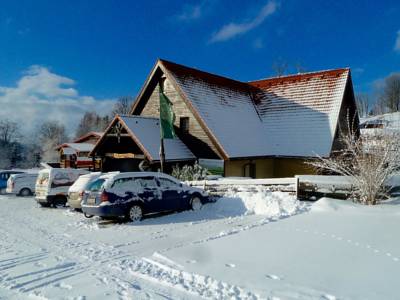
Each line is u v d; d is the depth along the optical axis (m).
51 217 14.89
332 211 12.87
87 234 11.31
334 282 6.23
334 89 23.94
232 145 20.64
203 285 6.25
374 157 13.94
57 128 88.31
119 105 88.00
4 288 6.40
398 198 14.59
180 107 22.38
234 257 7.74
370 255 7.75
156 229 11.63
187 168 19.80
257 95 26.98
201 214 14.10
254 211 14.00
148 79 23.69
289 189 15.51
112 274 7.09
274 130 23.78
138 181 13.64
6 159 73.62
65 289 6.26
